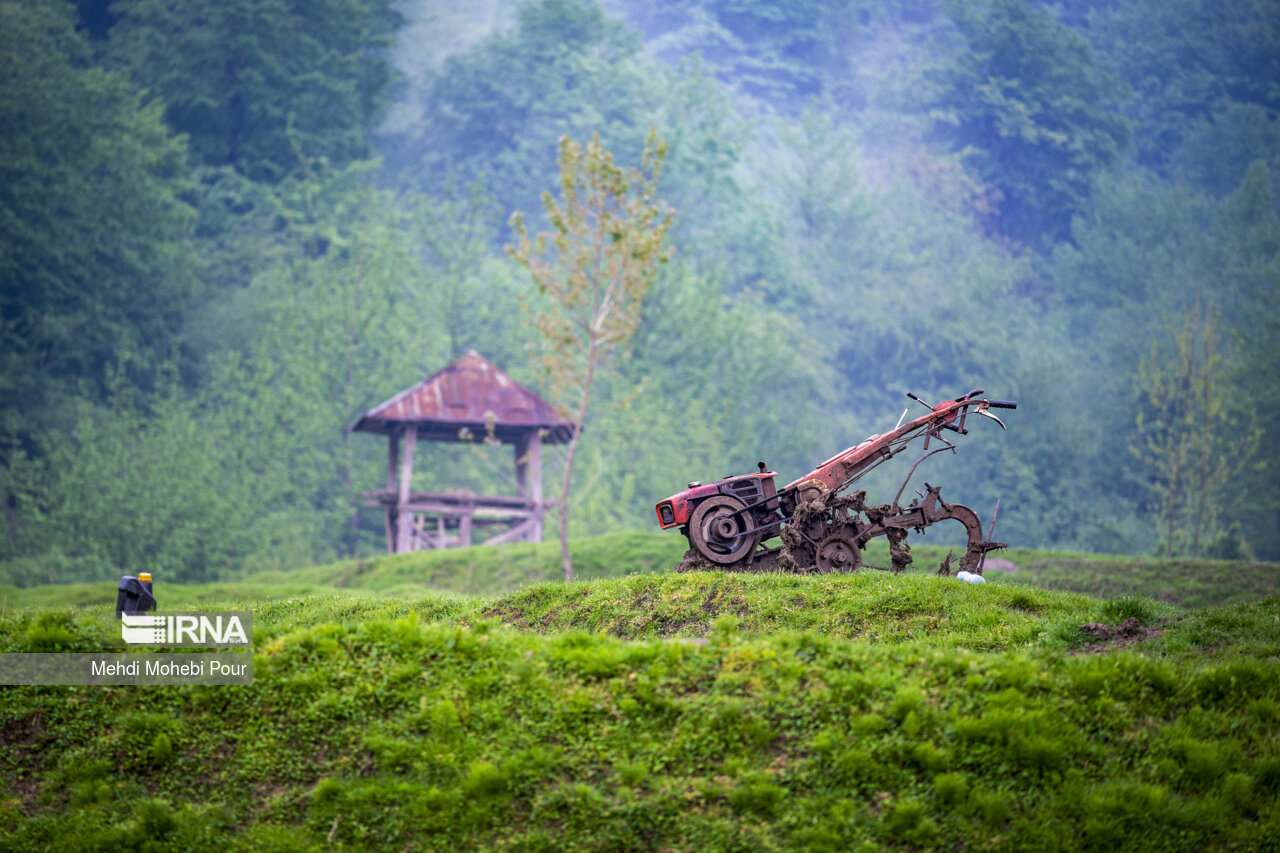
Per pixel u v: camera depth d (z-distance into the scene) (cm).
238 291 13538
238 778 1856
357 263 11731
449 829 1728
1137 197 18575
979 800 1702
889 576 2583
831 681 1900
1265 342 12988
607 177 6044
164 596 5103
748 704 1870
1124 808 1688
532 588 2811
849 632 2356
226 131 16988
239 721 1942
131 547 8338
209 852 1745
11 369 11112
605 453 10225
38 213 11681
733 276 17025
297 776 1848
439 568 6225
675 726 1853
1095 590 4812
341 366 10869
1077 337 16862
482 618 2744
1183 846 1650
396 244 12356
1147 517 12725
